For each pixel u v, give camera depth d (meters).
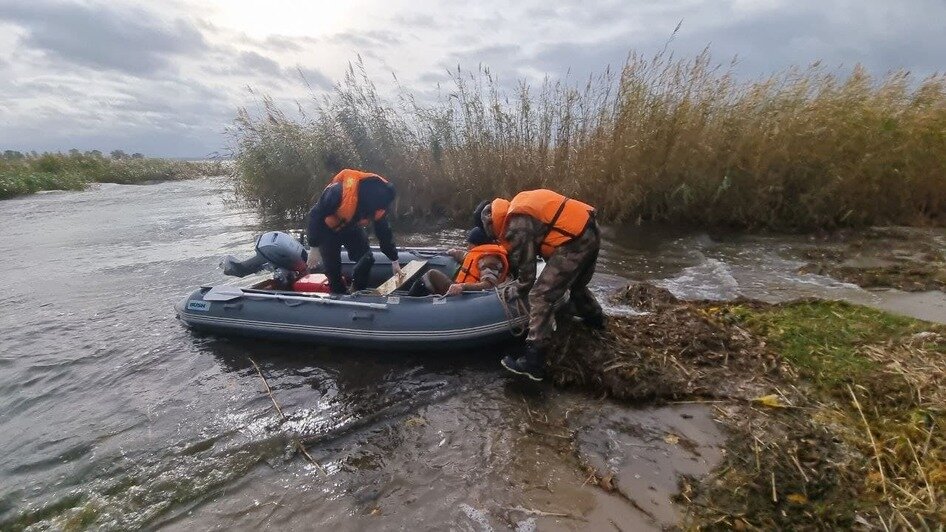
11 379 4.46
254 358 4.60
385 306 4.42
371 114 10.17
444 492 2.91
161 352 4.82
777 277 6.01
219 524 2.77
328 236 4.74
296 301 4.70
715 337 4.14
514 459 3.14
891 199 7.87
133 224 11.55
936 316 4.61
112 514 2.89
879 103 7.98
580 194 8.70
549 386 3.90
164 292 6.60
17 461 3.40
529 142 9.37
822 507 2.56
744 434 3.12
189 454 3.38
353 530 2.68
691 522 2.57
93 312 5.95
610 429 3.34
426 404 3.78
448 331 4.26
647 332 4.32
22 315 5.93
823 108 7.91
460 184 9.80
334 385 4.10
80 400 4.10
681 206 8.18
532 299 3.82
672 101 8.26
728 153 7.99
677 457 3.03
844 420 3.12
